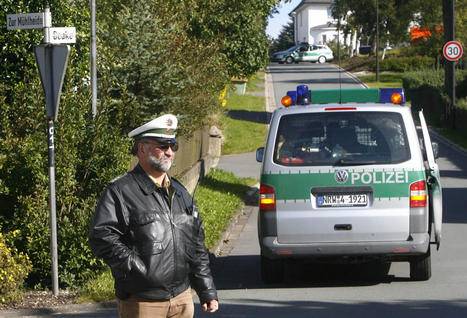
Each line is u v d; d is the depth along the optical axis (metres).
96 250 8.81
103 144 17.81
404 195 16.62
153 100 25.31
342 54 131.12
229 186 33.53
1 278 16.00
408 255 16.80
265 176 16.92
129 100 23.55
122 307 8.88
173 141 8.95
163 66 25.20
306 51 130.25
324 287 17.72
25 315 15.54
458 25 78.50
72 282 17.33
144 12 25.66
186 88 26.45
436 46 84.88
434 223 17.39
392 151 16.78
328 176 16.70
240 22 40.50
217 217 25.67
